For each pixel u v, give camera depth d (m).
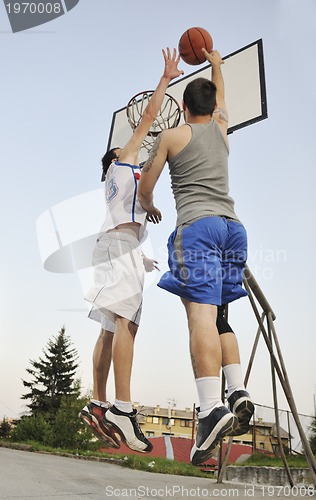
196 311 1.43
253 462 6.68
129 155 1.99
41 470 2.84
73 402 15.18
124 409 1.68
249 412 1.48
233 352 1.57
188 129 1.65
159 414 36.12
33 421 14.89
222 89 2.06
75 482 2.32
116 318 1.80
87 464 5.04
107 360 1.89
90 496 1.82
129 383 1.72
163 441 15.23
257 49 3.50
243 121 3.34
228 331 1.61
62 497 1.72
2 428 23.16
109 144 4.07
